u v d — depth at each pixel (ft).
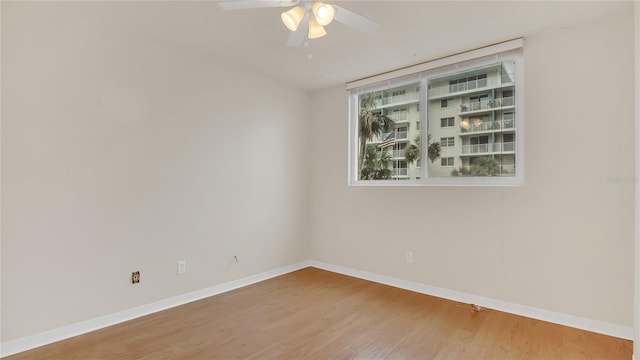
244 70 11.50
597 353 6.79
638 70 6.40
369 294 10.48
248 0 5.62
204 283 10.28
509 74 9.31
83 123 7.85
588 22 7.89
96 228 8.05
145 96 8.95
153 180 9.12
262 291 10.80
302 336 7.61
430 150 10.84
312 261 13.99
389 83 11.78
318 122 13.89
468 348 7.04
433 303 9.67
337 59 10.43
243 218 11.50
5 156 6.82
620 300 7.46
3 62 6.79
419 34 8.59
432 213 10.46
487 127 9.70
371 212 12.05
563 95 8.21
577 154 8.01
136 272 8.74
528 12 7.46
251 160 11.78
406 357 6.70
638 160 6.37
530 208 8.66
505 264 9.02
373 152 12.42
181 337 7.55
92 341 7.34
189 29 8.43
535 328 7.95
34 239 7.15
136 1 7.08
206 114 10.39
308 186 14.07
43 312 7.23
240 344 7.23
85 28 7.88
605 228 7.64
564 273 8.14
